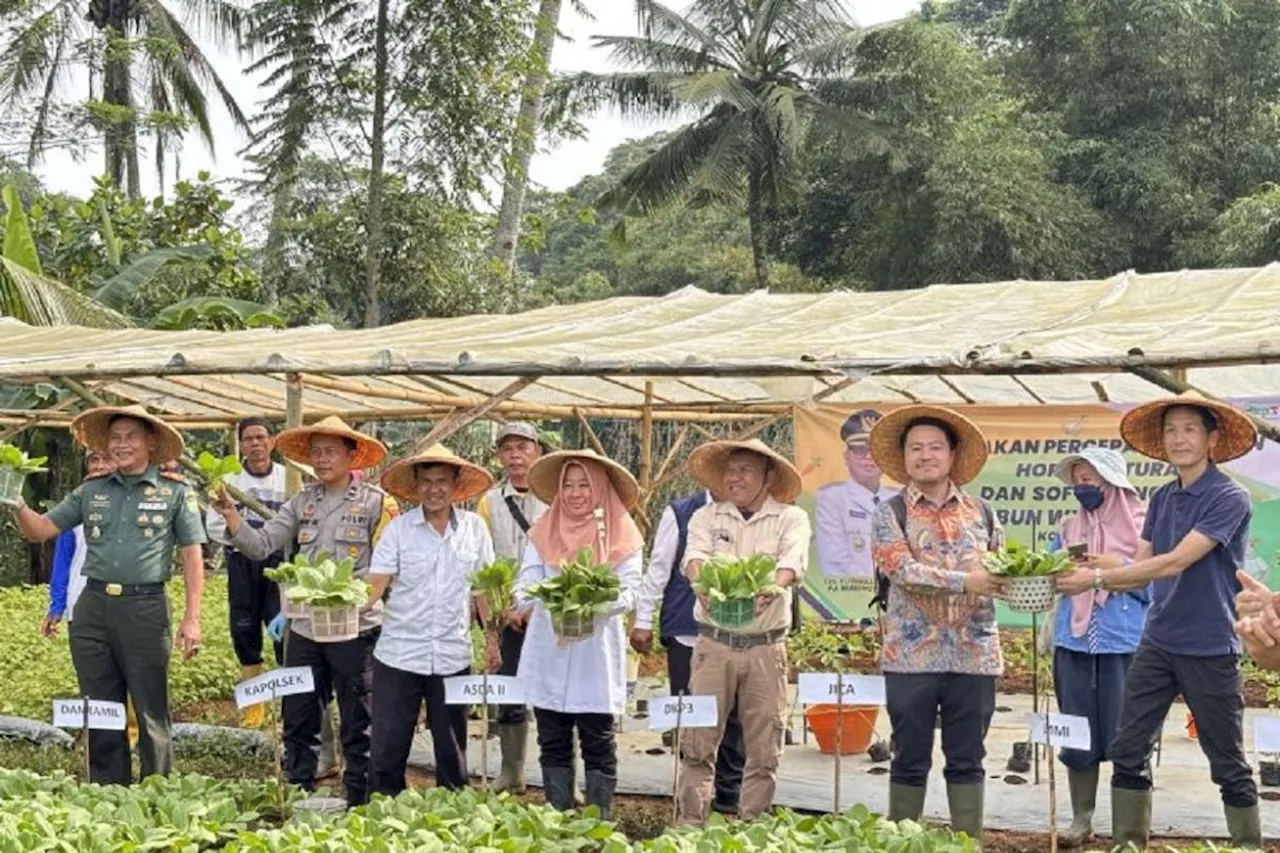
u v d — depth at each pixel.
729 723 7.88
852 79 30.34
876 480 12.56
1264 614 3.79
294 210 22.20
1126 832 6.41
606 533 6.91
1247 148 32.31
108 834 5.73
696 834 5.73
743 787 6.77
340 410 12.90
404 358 7.76
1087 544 7.21
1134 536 7.20
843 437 12.64
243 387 11.38
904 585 6.11
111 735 7.46
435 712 7.15
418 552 7.16
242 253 20.53
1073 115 33.53
